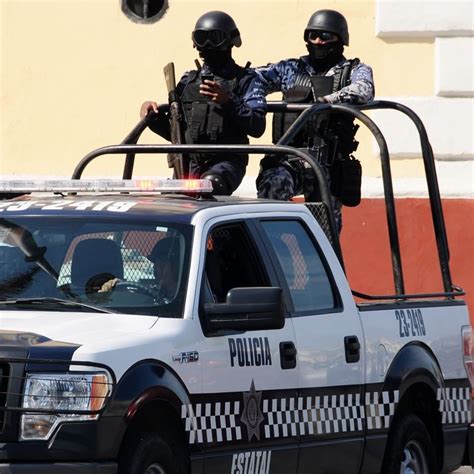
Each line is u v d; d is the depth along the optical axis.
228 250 26.14
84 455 21.58
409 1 51.97
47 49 51.84
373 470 29.12
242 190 50.94
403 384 29.72
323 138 34.97
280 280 26.83
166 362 23.02
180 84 34.44
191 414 23.45
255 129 33.84
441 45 52.06
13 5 51.84
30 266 25.25
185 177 34.38
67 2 51.84
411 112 35.66
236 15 51.59
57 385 21.66
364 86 35.25
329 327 27.70
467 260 51.47
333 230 29.66
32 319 23.39
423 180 52.00
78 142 51.91
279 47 51.62
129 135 35.62
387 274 51.16
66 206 26.38
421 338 30.91
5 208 26.61
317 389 27.05
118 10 51.75
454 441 31.91
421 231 51.38
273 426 25.69
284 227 27.86
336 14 36.25
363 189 51.12
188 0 51.78
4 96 51.97
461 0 52.03
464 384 32.56
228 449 24.42
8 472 21.42
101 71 51.84
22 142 51.94
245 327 24.08
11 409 21.59
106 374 21.86
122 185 27.41
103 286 24.67
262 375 25.38
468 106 52.19
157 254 24.95
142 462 22.30
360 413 28.47
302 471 26.67
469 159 52.22
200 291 24.48
